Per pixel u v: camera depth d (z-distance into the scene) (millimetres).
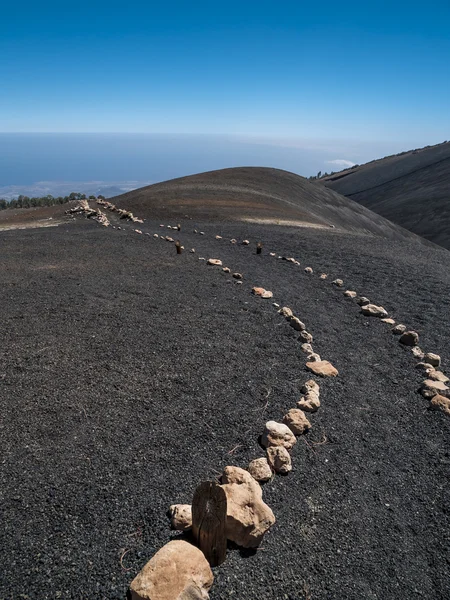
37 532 3008
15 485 3428
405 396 5523
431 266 13773
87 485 3475
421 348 7160
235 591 2738
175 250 14391
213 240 17688
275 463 3902
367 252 15734
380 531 3391
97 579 2707
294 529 3297
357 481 3898
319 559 3076
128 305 8070
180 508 3209
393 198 133250
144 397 4844
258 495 3316
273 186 53344
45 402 4617
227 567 2900
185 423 4430
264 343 6703
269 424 4344
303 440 4402
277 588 2814
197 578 2623
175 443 4109
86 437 4078
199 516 2830
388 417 5000
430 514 3621
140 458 3854
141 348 6121
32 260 12125
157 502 3383
